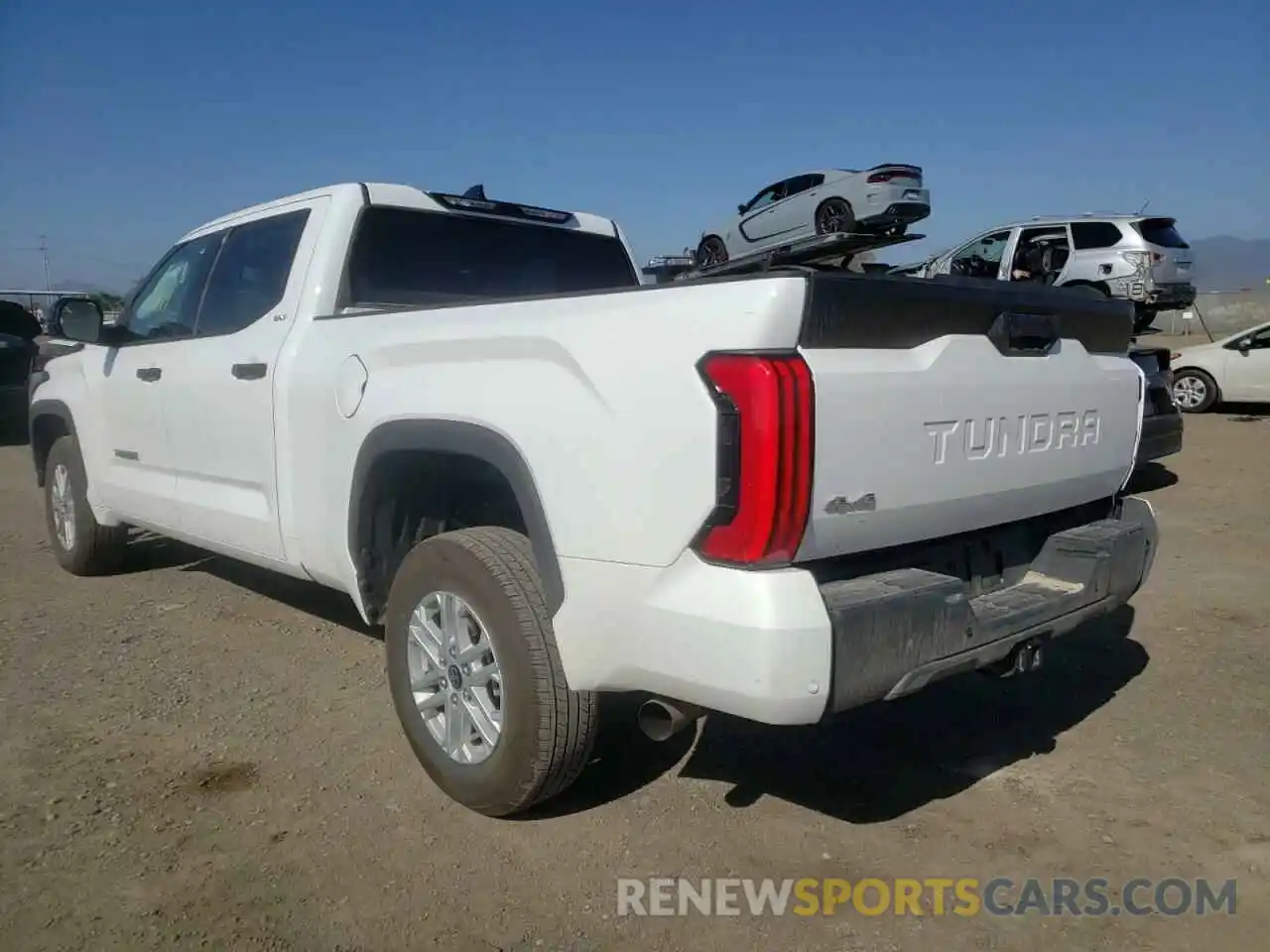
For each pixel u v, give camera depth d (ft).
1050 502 11.51
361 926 9.20
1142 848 10.55
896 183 51.57
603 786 11.80
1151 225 51.47
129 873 10.00
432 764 11.43
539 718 10.02
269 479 13.92
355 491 12.10
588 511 9.21
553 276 16.85
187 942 8.95
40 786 11.74
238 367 14.32
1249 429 41.91
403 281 14.82
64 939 8.97
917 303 9.34
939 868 10.19
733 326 8.27
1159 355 29.43
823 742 13.03
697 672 8.53
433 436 10.84
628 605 8.99
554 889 9.78
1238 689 14.76
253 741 12.98
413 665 11.64
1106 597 11.53
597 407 9.11
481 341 10.41
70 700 14.26
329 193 14.49
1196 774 12.15
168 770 12.19
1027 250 53.52
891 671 8.74
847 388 8.59
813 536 8.54
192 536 16.21
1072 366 11.51
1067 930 9.21
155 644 16.61
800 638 8.14
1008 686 14.97
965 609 9.39
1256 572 20.98
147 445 16.99
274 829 10.83
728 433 8.23
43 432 21.27
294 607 18.56
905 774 12.19
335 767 12.27
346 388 12.19
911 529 9.58
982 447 10.12
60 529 20.81
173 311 17.07
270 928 9.15
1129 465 12.90
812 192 55.42
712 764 12.39
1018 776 12.10
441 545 10.92
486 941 9.00
